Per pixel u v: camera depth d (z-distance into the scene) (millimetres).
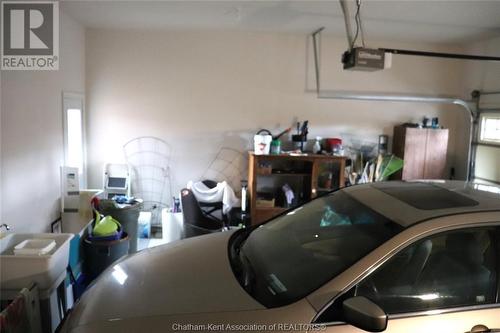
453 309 1737
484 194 2119
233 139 5051
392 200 2055
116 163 4895
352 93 5203
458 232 1800
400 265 1731
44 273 2367
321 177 4918
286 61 5004
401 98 5172
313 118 5156
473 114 5160
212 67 4910
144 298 1759
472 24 4156
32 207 3266
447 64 5367
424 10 3619
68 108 4125
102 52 4727
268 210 4703
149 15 4039
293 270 1871
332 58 5078
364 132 5297
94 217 3613
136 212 3918
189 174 5051
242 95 4996
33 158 3285
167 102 4902
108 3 3605
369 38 4992
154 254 2240
